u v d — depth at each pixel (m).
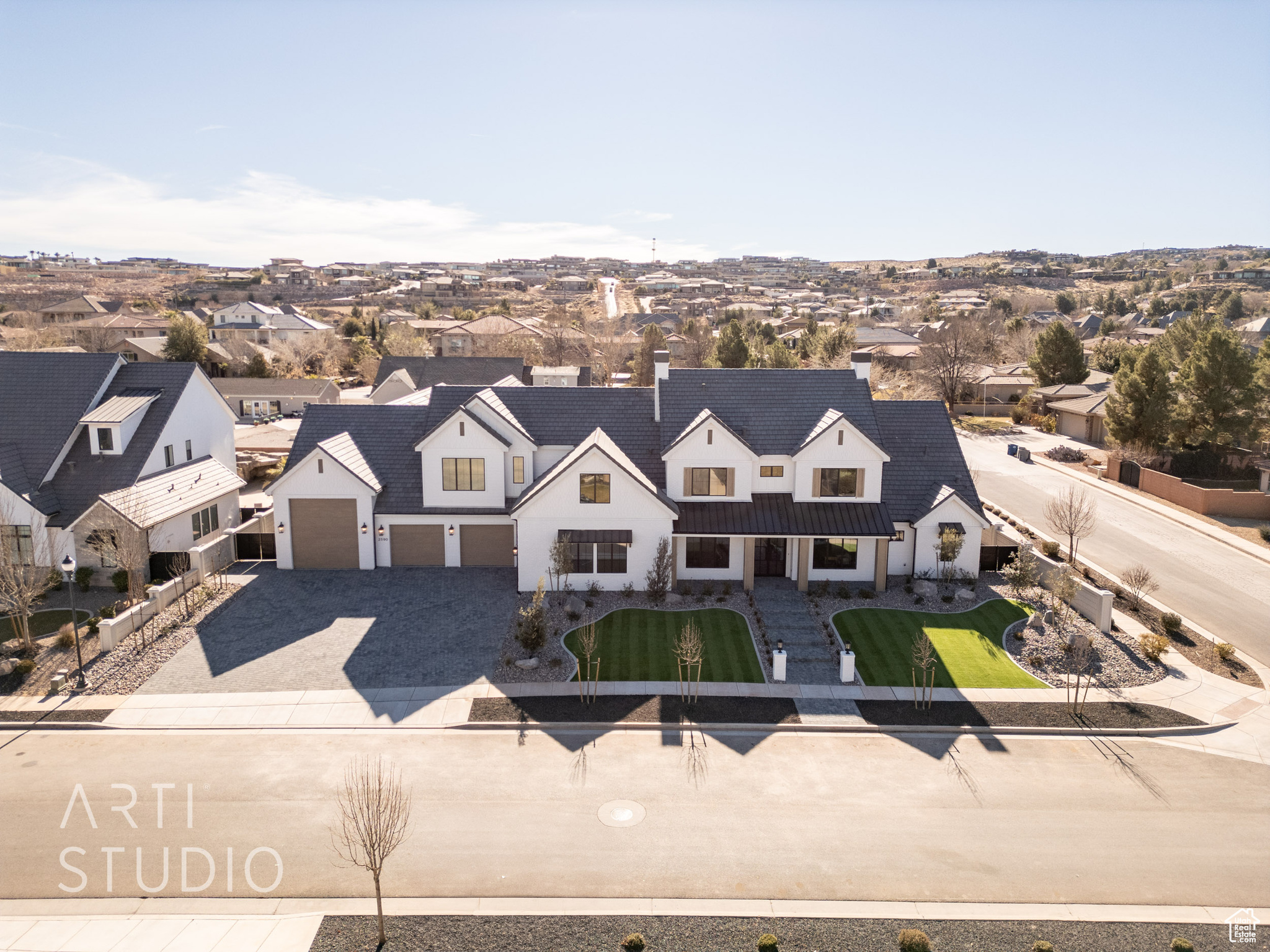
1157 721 25.55
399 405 43.22
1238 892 17.91
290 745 23.73
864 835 19.73
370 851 15.64
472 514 38.44
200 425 43.81
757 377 40.62
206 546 36.94
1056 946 16.12
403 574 37.88
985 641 31.42
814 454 36.81
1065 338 93.19
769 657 29.88
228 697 26.44
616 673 28.42
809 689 27.55
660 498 35.00
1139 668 29.22
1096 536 46.19
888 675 28.59
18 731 24.39
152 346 106.00
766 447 37.50
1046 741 24.59
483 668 28.62
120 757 22.97
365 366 112.62
